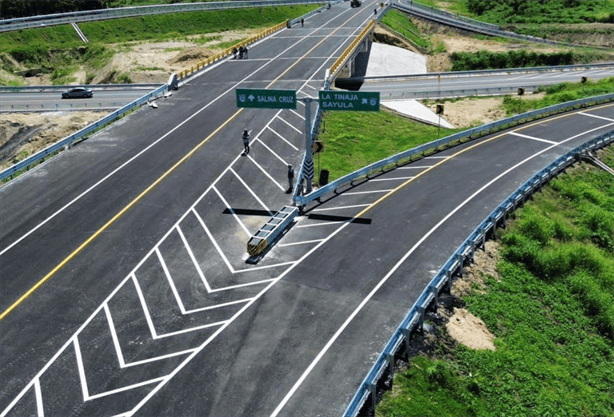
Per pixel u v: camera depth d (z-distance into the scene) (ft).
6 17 303.07
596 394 67.51
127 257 82.79
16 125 162.20
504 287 80.89
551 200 111.45
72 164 114.11
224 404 56.80
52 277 77.97
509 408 61.67
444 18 317.01
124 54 251.19
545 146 135.95
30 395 58.34
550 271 87.25
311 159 102.12
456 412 59.36
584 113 166.20
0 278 77.71
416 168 120.67
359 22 277.44
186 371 61.21
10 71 245.86
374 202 102.22
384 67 254.27
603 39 287.07
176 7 314.96
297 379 59.82
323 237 88.99
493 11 353.31
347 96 96.37
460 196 104.73
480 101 196.85
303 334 66.59
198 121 138.92
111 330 67.77
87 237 87.92
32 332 67.46
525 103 188.14
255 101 99.91
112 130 133.08
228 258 82.89
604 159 134.72
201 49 252.42
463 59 268.21
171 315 70.38
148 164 114.42
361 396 55.67
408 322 64.85
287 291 74.90
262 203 100.07
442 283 74.64
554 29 302.45
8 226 90.99
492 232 92.38
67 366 62.18
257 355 63.36
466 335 69.62
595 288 85.97
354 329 67.31
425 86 214.28
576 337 77.05
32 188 103.86
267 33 245.04
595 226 107.04
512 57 262.06
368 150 141.18
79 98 184.65
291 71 184.03
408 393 59.98
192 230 90.48
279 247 86.22
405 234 89.76
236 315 70.18
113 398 57.77
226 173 111.24
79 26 280.72
